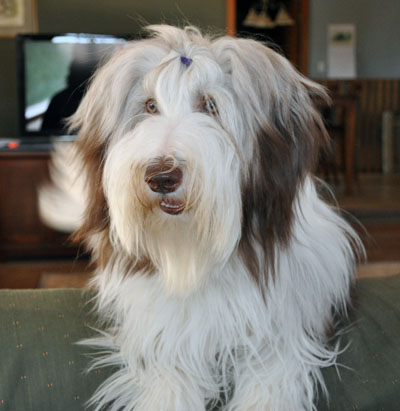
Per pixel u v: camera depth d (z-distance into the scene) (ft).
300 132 3.85
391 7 27.91
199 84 3.79
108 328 4.51
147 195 3.59
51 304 4.71
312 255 4.24
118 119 4.02
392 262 11.92
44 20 15.85
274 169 3.73
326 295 4.33
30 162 12.95
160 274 4.10
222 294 4.07
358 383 3.88
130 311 4.33
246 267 3.94
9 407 3.69
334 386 3.94
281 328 4.09
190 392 3.95
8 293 4.89
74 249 13.47
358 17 27.81
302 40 27.76
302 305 4.18
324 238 4.43
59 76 13.79
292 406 3.82
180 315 4.16
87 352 4.11
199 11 16.31
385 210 16.90
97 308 4.72
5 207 13.17
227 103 3.73
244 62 3.77
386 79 27.68
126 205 3.67
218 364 4.22
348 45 27.86
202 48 3.95
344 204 17.72
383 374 3.86
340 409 3.79
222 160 3.63
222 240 3.68
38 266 13.05
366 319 4.46
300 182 3.87
